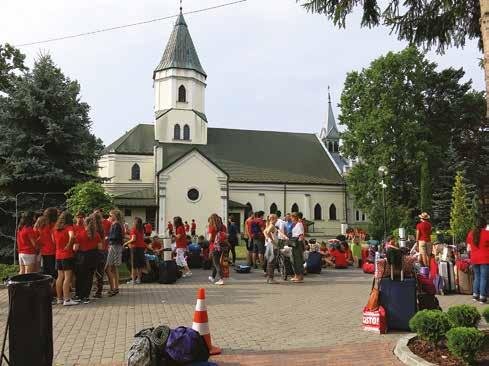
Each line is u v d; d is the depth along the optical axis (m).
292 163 55.38
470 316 6.38
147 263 14.59
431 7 8.96
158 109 53.03
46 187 22.48
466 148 48.91
